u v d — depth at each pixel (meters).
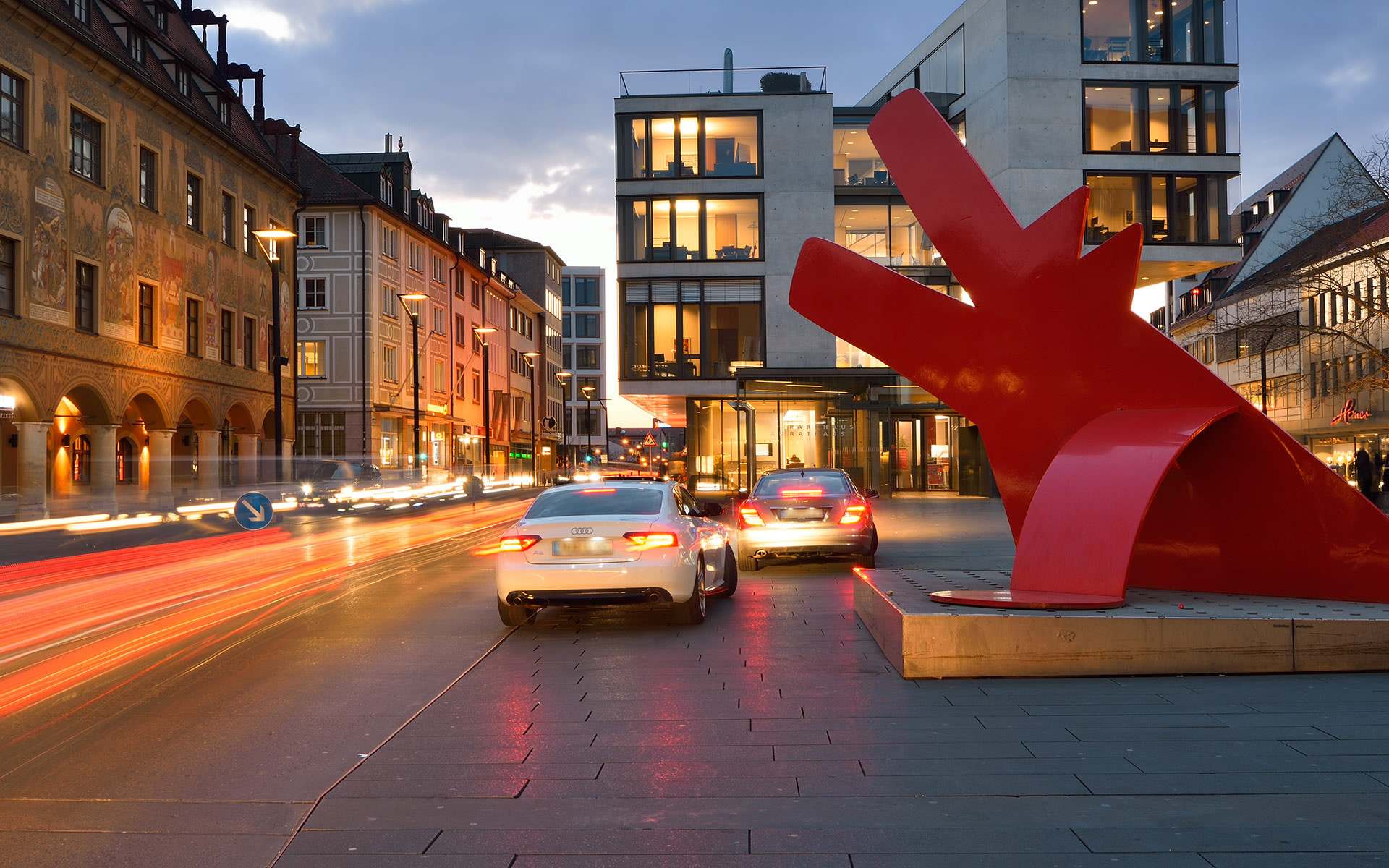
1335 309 46.62
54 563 16.44
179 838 3.86
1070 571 7.03
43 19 25.88
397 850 3.67
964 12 40.91
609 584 8.62
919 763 4.62
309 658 7.75
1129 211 37.88
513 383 81.31
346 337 52.50
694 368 39.22
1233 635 6.34
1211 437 7.54
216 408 35.34
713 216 39.44
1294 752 4.64
